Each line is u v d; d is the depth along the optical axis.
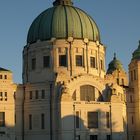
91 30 141.75
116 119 128.12
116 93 133.38
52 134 125.75
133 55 146.12
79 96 129.50
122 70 165.50
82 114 125.00
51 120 126.62
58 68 134.50
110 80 136.12
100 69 141.38
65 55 135.75
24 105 131.00
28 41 143.88
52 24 138.88
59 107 123.38
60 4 147.38
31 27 144.62
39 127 128.12
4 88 126.94
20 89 131.50
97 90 132.00
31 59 140.12
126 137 133.75
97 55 140.62
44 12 145.00
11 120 126.25
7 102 126.69
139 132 138.38
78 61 136.50
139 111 139.38
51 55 135.75
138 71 141.25
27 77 140.38
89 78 131.38
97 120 126.56
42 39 138.50
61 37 137.00
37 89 130.62
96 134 125.38
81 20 141.00
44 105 128.38
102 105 127.62
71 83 129.12
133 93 141.75
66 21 139.12
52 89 128.75
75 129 123.19
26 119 130.25
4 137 123.38
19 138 128.62
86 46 137.75
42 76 135.75
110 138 126.62
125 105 137.38
